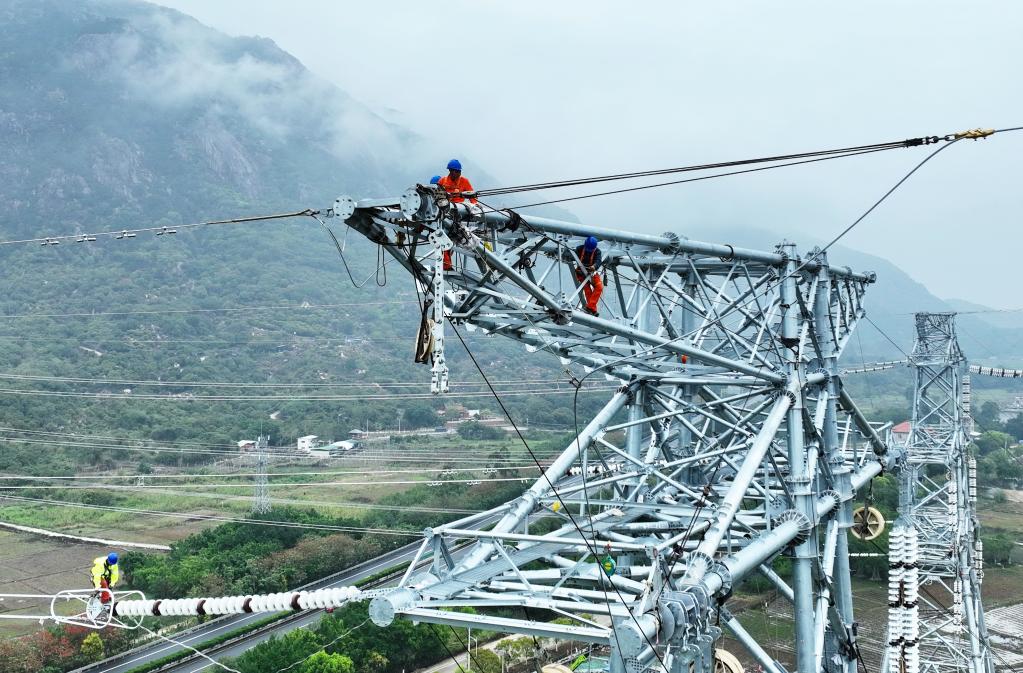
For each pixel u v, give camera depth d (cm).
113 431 12175
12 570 7531
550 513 2047
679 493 2470
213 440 12369
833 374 2428
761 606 6512
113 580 1769
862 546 7281
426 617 1583
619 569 2128
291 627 6275
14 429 11500
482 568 1811
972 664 3872
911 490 4581
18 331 16238
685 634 1480
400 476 10775
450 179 1545
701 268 2280
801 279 2350
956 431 4659
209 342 17438
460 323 1669
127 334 17100
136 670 5269
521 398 14762
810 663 2036
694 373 2222
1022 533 9512
